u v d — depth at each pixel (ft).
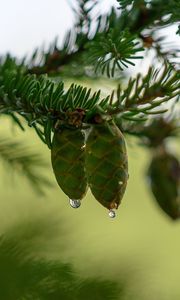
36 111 1.94
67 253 2.06
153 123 2.62
